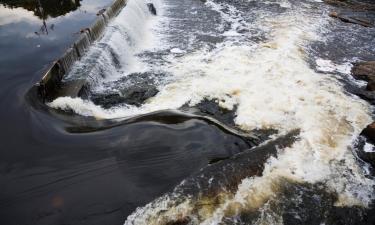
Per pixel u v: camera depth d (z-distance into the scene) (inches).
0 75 382.0
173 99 395.9
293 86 424.8
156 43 556.1
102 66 426.0
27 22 526.0
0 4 591.8
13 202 237.1
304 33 599.8
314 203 266.8
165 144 296.2
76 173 261.6
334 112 379.2
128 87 421.1
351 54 534.3
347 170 300.4
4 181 251.9
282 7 743.7
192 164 279.0
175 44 550.6
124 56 490.6
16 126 303.0
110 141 294.2
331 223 256.7
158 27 622.2
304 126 351.6
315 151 316.2
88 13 568.1
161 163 276.8
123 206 239.5
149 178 262.7
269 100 394.3
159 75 452.8
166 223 232.1
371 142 332.8
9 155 273.9
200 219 238.1
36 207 234.7
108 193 247.6
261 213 250.8
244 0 788.0
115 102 385.7
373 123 340.5
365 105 398.0
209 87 417.4
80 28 506.3
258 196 261.4
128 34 525.7
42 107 328.2
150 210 237.6
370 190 284.5
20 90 353.4
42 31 497.0
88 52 433.1
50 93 357.7
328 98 403.5
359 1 811.4
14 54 431.5
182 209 240.5
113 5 547.8
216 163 277.9
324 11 730.2
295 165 295.1
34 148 282.0
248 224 241.9
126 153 283.7
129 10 564.7
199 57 501.4
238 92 408.8
